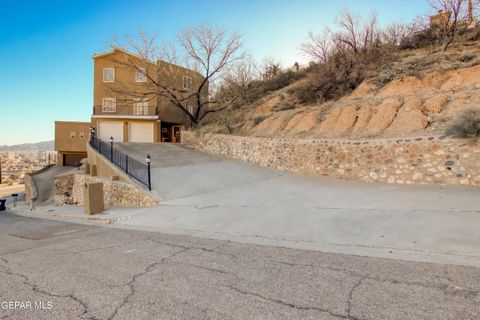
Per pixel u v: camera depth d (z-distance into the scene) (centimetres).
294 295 334
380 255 460
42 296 354
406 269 397
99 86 2920
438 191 832
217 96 2814
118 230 745
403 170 1005
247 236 612
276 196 966
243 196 1003
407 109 1237
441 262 416
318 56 2477
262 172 1425
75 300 340
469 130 879
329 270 406
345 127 1401
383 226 591
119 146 2027
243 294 341
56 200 1870
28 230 825
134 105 2917
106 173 1543
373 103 1427
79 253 534
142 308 315
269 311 300
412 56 1964
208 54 2620
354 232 577
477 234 501
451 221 573
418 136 1009
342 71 1986
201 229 689
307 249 510
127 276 409
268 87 2761
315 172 1284
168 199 1043
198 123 2683
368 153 1105
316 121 1608
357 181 1112
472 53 1636
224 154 1919
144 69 2861
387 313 287
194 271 420
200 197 1039
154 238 628
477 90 1187
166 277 400
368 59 2034
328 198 876
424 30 2169
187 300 330
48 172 3153
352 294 330
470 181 862
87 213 1003
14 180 5297
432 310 290
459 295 318
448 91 1270
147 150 1970
